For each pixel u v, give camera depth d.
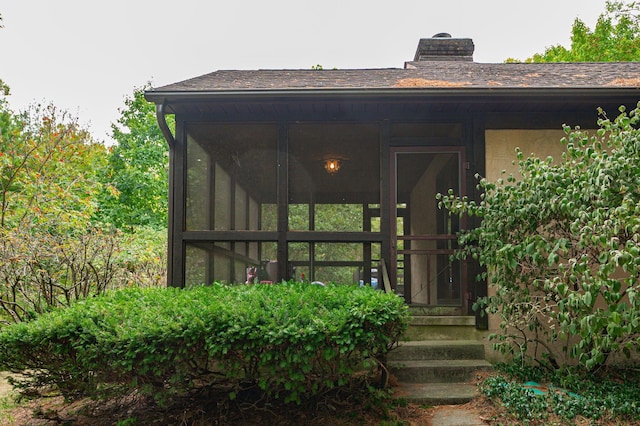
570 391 4.45
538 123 5.85
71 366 3.92
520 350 5.23
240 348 3.74
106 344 3.74
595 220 3.76
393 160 5.84
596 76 6.44
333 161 5.91
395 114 5.88
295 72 7.44
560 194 4.42
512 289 5.07
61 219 7.39
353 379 4.34
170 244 5.77
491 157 5.81
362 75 6.87
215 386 4.21
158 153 18.11
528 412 3.86
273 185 5.86
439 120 5.87
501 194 5.07
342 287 4.86
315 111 5.87
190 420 4.00
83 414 4.12
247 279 5.73
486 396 4.31
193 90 5.37
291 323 3.83
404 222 5.78
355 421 3.99
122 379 3.93
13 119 11.86
